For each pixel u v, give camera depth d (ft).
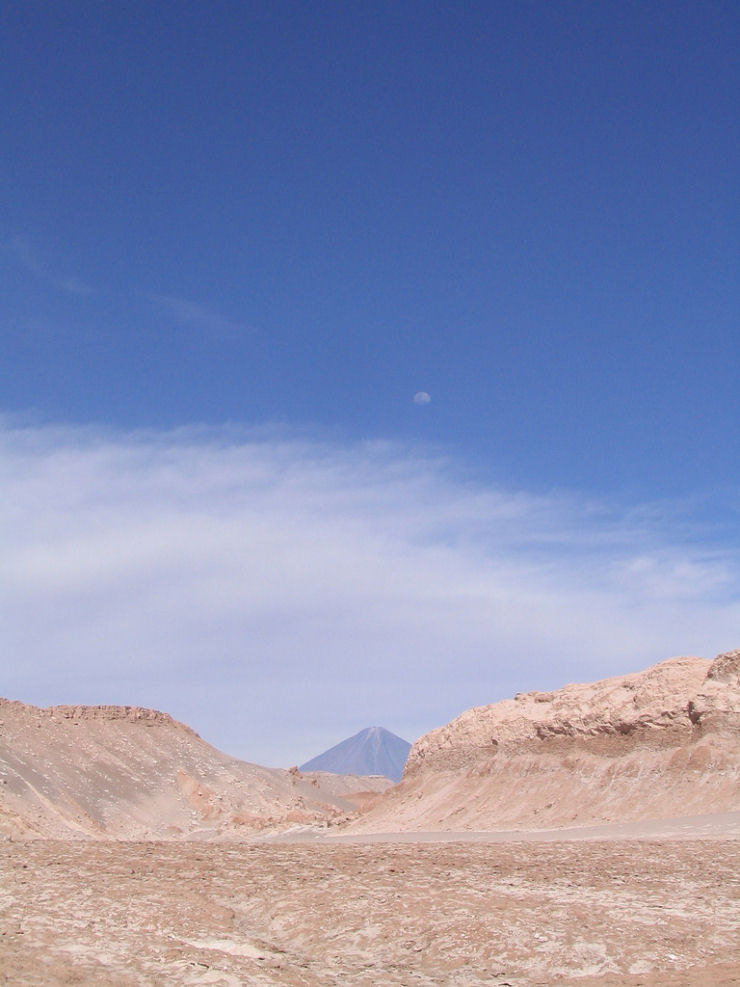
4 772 400.06
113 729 516.32
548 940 111.86
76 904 132.98
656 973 100.94
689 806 243.81
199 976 96.02
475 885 141.69
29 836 311.88
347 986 99.66
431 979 102.78
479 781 333.83
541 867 157.07
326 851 193.67
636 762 278.87
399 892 136.56
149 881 152.05
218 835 408.67
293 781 558.97
